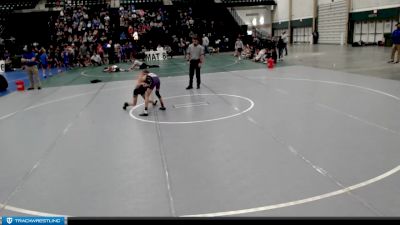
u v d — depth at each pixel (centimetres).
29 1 3553
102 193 479
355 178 483
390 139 639
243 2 4791
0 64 2244
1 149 696
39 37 3197
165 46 3022
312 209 407
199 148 639
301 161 555
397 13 2858
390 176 484
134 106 1033
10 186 516
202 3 3869
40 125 870
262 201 433
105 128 809
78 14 3312
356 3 3362
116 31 3195
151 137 720
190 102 1051
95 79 1747
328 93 1084
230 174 518
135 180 516
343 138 657
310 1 4138
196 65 1284
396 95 1005
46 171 569
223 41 3444
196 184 491
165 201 447
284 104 959
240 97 1088
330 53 2567
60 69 2362
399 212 392
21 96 1334
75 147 683
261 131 723
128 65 2475
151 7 3791
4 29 3269
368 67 1636
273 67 1881
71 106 1089
